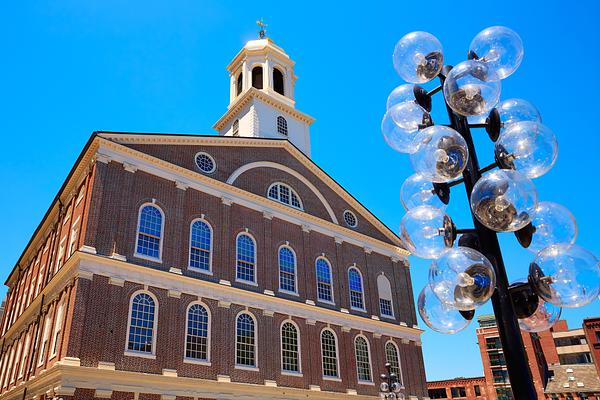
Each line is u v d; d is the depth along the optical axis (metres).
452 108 5.26
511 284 5.38
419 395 37.59
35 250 37.56
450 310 5.37
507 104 5.39
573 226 4.96
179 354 25.05
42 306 27.75
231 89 47.25
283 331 30.98
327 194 39.41
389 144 6.35
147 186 27.64
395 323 39.16
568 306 4.71
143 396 22.94
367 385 34.06
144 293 25.08
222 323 27.64
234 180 32.78
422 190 6.09
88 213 24.58
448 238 5.39
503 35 5.30
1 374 35.38
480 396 81.81
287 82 47.00
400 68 5.98
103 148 26.45
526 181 4.58
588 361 82.75
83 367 21.34
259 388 27.52
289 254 34.12
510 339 4.67
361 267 39.16
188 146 31.11
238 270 30.34
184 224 28.52
